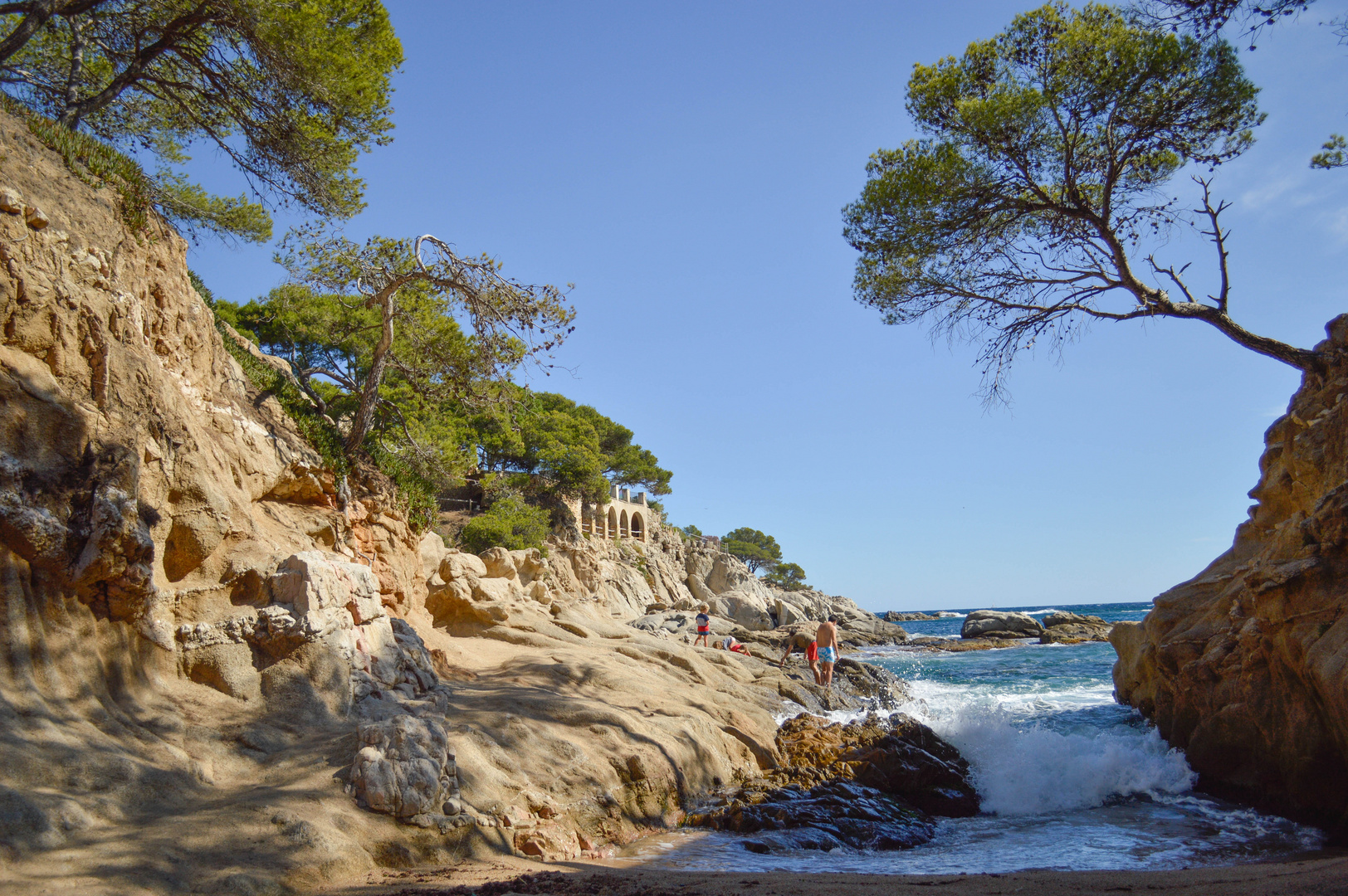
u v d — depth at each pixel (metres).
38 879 5.09
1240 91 13.59
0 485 7.20
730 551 116.50
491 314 15.02
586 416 78.56
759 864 8.47
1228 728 12.13
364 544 14.48
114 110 15.56
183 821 6.40
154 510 9.05
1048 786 12.42
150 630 8.38
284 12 13.09
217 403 12.11
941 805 11.83
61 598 7.48
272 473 12.59
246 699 8.80
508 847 7.83
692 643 24.62
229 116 14.80
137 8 13.30
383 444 17.53
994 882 6.95
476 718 10.12
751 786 11.48
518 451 58.12
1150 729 15.02
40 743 6.36
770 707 16.02
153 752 7.21
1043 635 50.88
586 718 11.01
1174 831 10.23
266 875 5.93
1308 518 10.95
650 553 77.19
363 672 10.09
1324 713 10.17
